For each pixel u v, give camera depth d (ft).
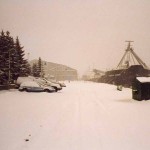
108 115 45.83
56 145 26.40
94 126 35.96
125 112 49.62
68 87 165.58
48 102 66.85
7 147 25.75
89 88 150.61
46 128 34.40
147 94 71.72
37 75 243.19
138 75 205.98
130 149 25.18
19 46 166.71
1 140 28.35
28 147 25.73
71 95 93.56
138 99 72.33
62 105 60.64
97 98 81.35
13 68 148.05
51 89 108.47
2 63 135.85
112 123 38.29
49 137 29.66
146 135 30.91
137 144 26.96
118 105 61.62
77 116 44.47
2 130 33.14
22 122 38.47
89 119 41.52
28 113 47.11
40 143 27.17
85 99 77.51
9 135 30.55
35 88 106.93
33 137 29.63
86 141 27.99
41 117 43.01
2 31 141.59
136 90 73.87
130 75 208.74
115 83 227.61
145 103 65.62
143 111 51.11
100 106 59.41
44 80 133.39
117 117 43.70
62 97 83.66
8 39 142.72
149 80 72.18
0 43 138.31
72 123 38.04
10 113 46.80
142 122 39.17
